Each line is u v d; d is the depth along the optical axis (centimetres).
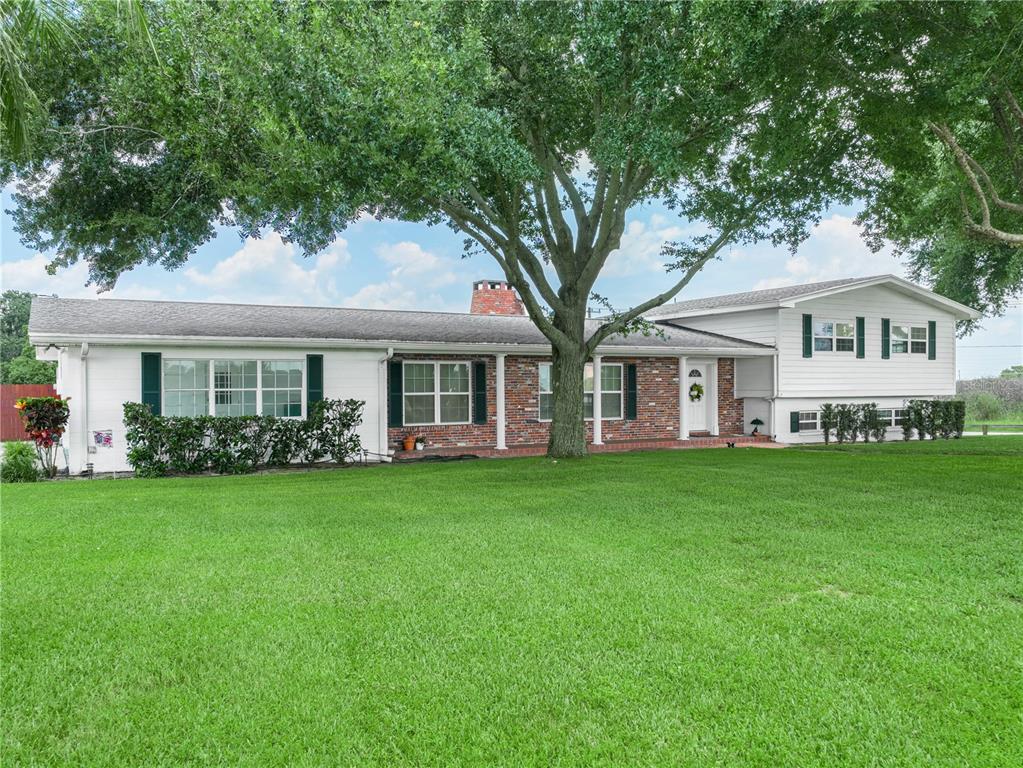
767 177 1375
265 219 1255
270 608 462
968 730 303
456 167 1019
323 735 304
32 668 373
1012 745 290
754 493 942
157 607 466
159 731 308
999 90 1066
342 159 975
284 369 1505
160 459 1312
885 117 1192
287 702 333
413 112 931
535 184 1305
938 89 1070
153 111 972
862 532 683
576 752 288
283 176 961
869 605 459
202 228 1296
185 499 940
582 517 775
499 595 485
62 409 1300
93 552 619
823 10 931
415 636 411
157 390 1387
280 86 945
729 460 1435
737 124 1295
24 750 293
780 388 2088
